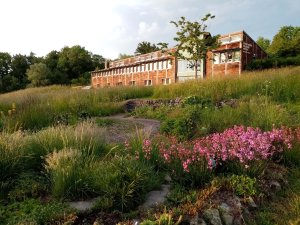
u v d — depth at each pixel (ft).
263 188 15.60
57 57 294.25
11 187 14.55
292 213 13.87
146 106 43.16
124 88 61.26
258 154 17.15
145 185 14.20
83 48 293.64
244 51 89.10
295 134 22.81
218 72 94.17
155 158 17.11
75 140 18.51
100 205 12.86
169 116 34.37
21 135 18.16
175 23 69.36
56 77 240.73
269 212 14.15
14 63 269.64
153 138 22.15
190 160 16.03
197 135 25.57
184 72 104.94
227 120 27.48
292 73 46.01
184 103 39.40
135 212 12.63
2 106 35.35
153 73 122.62
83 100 44.19
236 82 46.93
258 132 20.08
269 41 239.09
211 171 16.05
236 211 13.29
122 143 22.50
